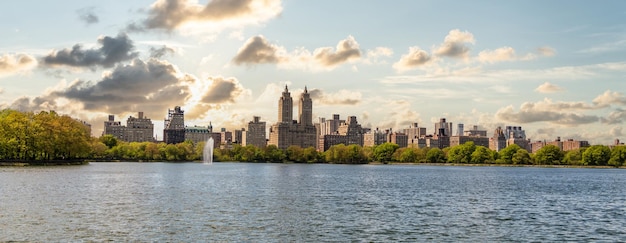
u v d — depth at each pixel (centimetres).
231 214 6706
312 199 8975
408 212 7331
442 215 7081
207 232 5400
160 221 5988
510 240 5388
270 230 5603
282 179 15738
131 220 6006
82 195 8538
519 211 7781
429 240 5269
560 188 13275
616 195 11162
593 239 5538
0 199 7631
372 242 5119
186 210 7000
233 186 11850
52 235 5022
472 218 6862
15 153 18488
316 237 5303
